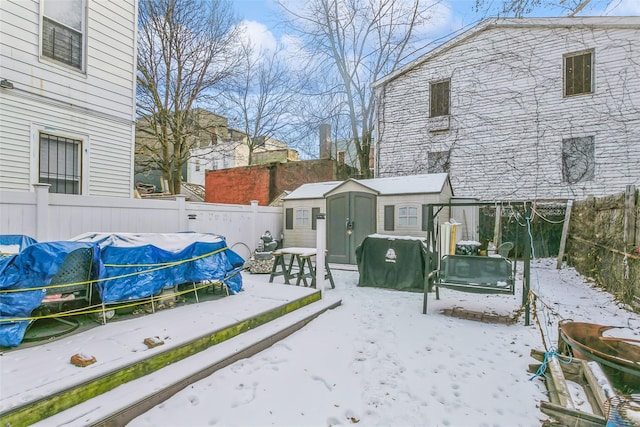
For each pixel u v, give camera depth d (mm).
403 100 13547
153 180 21594
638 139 9828
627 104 9984
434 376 2969
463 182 12266
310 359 3254
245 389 2666
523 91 11375
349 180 9250
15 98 5922
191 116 16344
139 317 3623
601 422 2008
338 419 2330
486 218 11602
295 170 15859
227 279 4719
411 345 3660
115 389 2381
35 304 2840
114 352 2660
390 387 2770
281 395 2600
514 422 2330
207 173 18000
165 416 2283
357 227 9172
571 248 9148
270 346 3576
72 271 3215
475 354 3443
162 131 14594
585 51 10539
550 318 4605
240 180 16844
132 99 8000
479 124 12055
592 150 10445
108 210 5613
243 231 8977
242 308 4051
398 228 8570
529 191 11211
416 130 13258
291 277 6191
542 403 2219
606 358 2484
